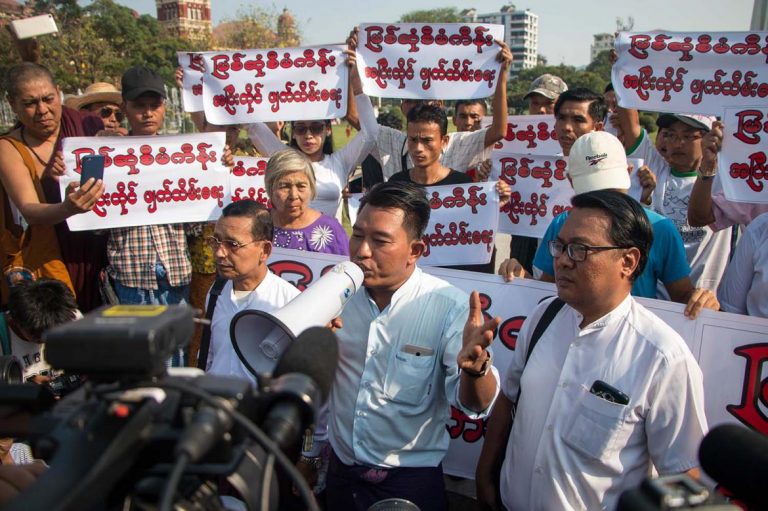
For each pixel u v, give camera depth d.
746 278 3.47
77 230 4.38
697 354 2.99
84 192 3.90
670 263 3.28
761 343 2.90
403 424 2.60
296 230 4.27
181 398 1.18
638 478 2.30
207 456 1.18
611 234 2.23
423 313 2.63
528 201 4.80
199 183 4.58
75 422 1.12
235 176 4.79
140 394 1.13
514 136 5.55
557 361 2.45
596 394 2.28
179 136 4.54
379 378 2.62
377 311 2.69
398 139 5.64
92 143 4.35
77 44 33.00
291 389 1.21
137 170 4.46
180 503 1.11
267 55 4.80
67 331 1.05
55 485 0.99
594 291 2.28
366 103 5.10
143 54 44.19
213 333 3.28
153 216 4.52
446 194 4.54
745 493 1.25
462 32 4.76
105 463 1.02
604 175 3.26
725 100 4.23
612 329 2.33
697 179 4.05
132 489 1.17
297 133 5.09
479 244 4.55
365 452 2.63
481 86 4.83
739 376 2.94
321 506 3.36
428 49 4.78
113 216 4.44
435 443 2.69
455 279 3.69
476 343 2.10
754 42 4.14
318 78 4.82
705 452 1.36
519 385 2.69
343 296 2.34
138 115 4.61
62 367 1.06
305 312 2.17
